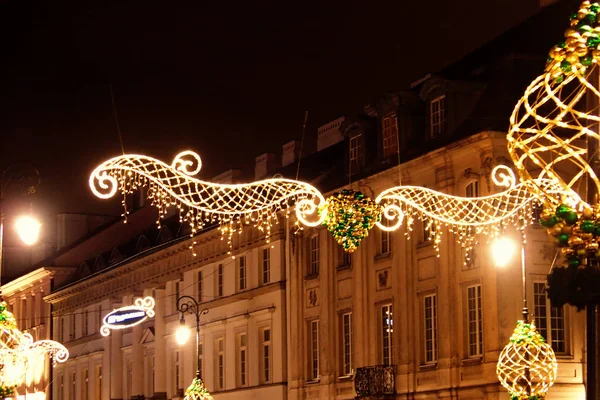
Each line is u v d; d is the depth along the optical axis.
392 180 44.53
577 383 38.66
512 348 23.53
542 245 39.44
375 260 46.19
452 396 40.72
